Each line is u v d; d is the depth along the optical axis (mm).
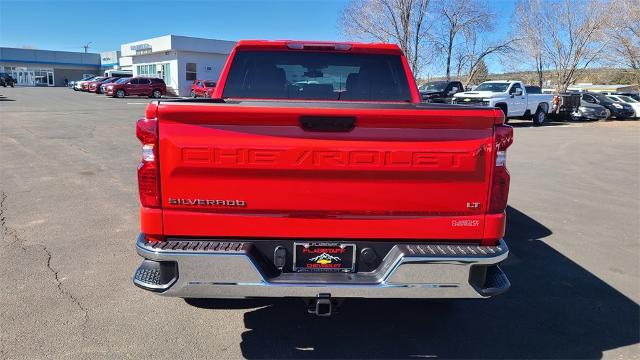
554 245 5688
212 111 2680
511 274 4797
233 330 3580
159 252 2734
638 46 31344
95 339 3393
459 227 2887
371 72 4527
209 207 2805
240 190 2781
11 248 5086
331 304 2855
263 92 4469
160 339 3420
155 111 2695
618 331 3684
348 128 2736
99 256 4918
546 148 14781
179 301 4004
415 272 2799
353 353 3322
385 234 2871
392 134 2746
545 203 7770
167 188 2777
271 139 2723
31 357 3148
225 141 2715
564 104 27250
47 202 6887
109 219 6152
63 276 4418
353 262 2904
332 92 4531
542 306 4090
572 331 3674
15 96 36531
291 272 2898
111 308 3852
